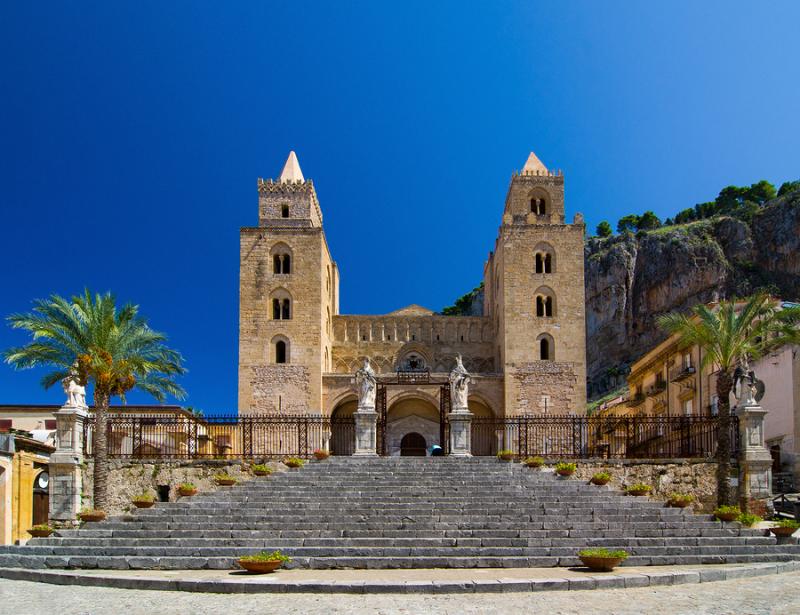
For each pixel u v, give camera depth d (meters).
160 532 27.16
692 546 26.03
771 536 27.38
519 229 75.88
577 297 74.56
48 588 21.42
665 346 61.66
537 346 73.56
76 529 28.25
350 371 83.69
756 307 36.28
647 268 153.88
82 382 36.56
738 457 36.62
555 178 79.06
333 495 31.81
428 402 75.06
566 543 25.98
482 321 84.94
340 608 17.98
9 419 59.56
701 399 51.91
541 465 37.56
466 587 20.16
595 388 149.62
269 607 18.17
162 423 40.12
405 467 36.97
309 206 78.62
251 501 31.05
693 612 17.20
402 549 24.94
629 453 40.72
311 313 73.81
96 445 36.22
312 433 55.56
